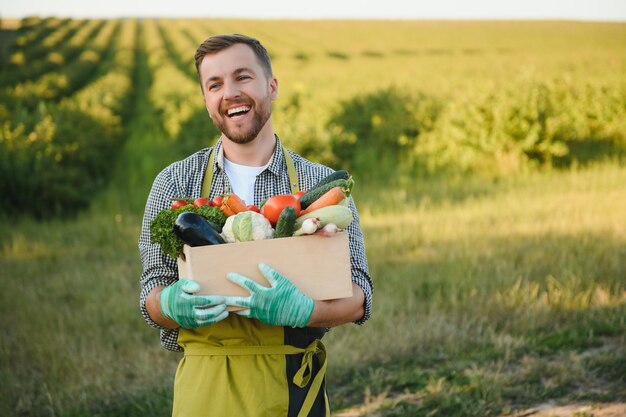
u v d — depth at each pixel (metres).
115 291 6.71
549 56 29.05
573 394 4.05
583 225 7.74
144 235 2.35
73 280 7.23
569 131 13.16
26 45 47.72
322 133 13.84
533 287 5.88
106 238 9.73
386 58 37.06
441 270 6.55
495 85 14.77
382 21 62.25
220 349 2.16
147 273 2.29
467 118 13.36
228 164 2.39
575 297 5.54
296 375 2.18
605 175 11.31
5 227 10.83
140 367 4.86
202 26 65.88
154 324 2.27
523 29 47.72
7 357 5.06
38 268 7.93
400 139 14.73
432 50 40.53
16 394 4.53
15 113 15.53
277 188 2.39
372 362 4.83
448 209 9.73
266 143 2.40
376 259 7.23
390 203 10.70
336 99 17.64
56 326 5.74
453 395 4.14
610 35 40.19
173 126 19.56
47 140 13.52
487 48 38.78
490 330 5.08
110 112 20.92
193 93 22.52
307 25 62.56
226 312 2.01
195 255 2.00
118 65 38.97
